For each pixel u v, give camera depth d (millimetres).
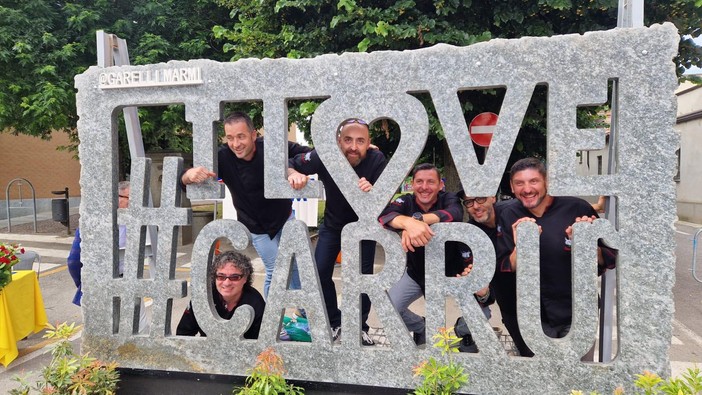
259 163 3072
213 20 9562
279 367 2527
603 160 14336
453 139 2443
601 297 2854
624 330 2305
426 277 2486
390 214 2525
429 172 2822
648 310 2277
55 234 11719
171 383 2803
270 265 3428
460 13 5727
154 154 9891
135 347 2793
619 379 2311
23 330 4582
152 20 9203
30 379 3961
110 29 9086
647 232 2268
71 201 16906
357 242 2539
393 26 5367
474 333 2443
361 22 5629
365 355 2551
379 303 2523
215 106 2689
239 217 3359
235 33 6738
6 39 8172
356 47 5980
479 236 2420
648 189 2260
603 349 2797
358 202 2533
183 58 9398
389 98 2488
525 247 2389
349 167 2545
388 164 2494
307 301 2611
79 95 2832
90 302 2850
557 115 2330
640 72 2244
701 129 14430
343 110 2535
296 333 3072
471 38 5340
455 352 2455
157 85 2732
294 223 2625
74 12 8805
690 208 15062
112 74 2777
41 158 16219
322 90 2559
